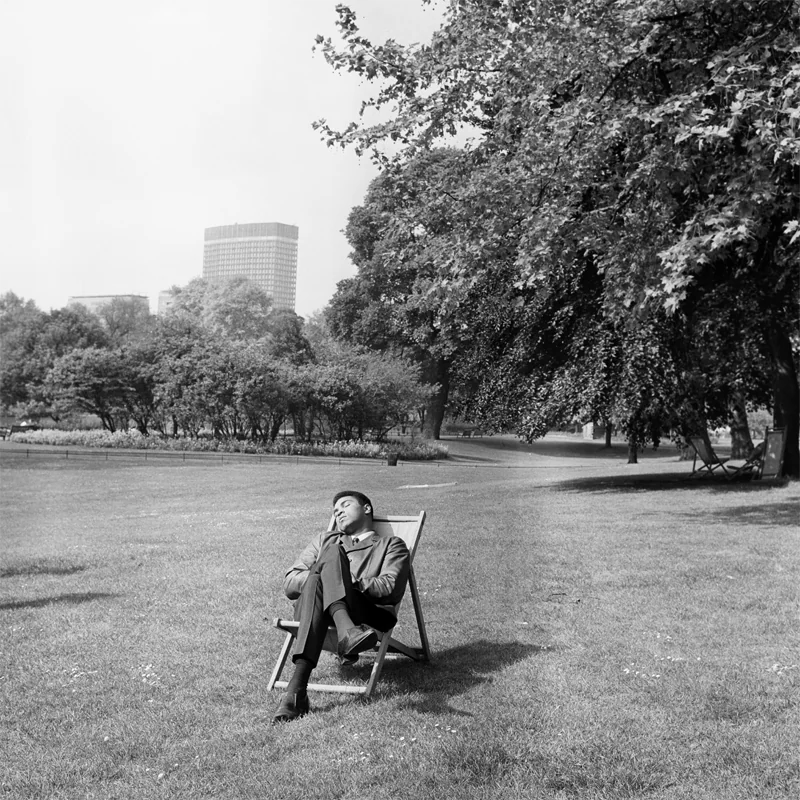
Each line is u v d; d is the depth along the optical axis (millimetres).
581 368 18375
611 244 11812
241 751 3795
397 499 17812
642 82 12523
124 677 4949
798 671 4852
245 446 46594
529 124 12156
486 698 4430
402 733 3963
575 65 11625
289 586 4824
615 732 3941
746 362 19609
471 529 11664
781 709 4254
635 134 11516
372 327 49125
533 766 3564
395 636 5734
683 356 18531
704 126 10367
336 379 47344
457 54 12492
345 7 12586
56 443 47906
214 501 20703
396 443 47000
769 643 5500
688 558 8844
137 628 6141
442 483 25094
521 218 12188
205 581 8070
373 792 3348
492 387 20406
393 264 13797
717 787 3375
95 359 50406
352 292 48719
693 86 11188
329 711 4305
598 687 4602
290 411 48531
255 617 6449
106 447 47344
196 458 41062
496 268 13047
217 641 5727
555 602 6746
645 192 12055
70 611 6785
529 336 19484
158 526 14219
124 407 51906
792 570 8062
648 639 5602
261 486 26047
